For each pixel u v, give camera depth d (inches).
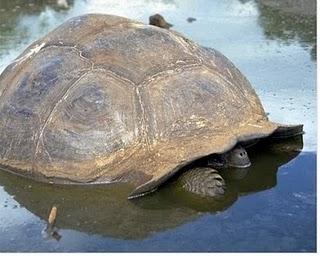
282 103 165.9
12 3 245.6
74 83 146.3
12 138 148.3
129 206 139.4
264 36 200.1
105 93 144.3
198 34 203.3
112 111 143.4
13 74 154.3
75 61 148.4
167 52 149.4
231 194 141.0
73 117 144.2
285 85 173.6
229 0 228.8
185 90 145.8
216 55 155.6
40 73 149.3
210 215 136.9
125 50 148.3
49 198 142.5
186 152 140.7
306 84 173.9
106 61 147.3
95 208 139.6
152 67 147.0
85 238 134.0
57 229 136.2
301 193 140.6
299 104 165.5
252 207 138.1
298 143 152.3
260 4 222.7
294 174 145.2
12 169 147.7
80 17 156.1
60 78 147.5
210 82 148.1
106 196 141.4
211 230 133.9
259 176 144.9
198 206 138.9
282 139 153.3
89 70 146.8
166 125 143.3
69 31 153.5
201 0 230.1
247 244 130.6
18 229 136.7
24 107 148.2
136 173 141.3
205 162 146.7
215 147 141.0
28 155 146.5
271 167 146.7
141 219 137.0
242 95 150.9
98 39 150.3
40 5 241.6
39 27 218.1
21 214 139.9
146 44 149.5
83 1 242.1
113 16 156.3
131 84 145.2
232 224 134.8
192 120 144.1
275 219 135.3
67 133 143.9
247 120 147.3
